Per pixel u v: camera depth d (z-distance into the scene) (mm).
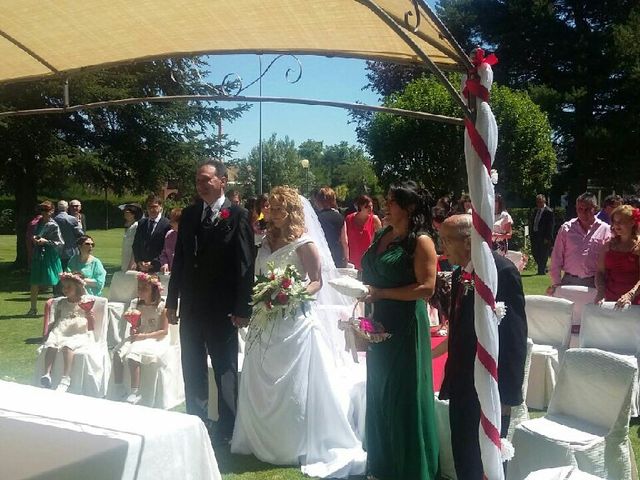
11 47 4250
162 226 9812
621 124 32344
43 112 4547
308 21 3602
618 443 4047
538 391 6160
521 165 21812
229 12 3604
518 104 21578
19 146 16812
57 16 3764
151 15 3723
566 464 3873
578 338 6660
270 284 4910
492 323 3172
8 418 2852
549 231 16562
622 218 6379
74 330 6508
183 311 5312
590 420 4270
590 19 36094
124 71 17672
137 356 6152
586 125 33281
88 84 16672
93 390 6359
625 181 33375
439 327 6430
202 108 19328
